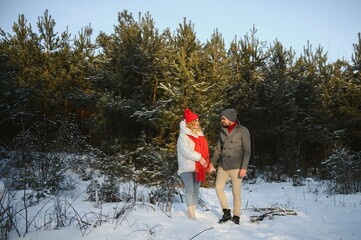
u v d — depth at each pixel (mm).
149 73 10727
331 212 5570
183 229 4148
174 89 8938
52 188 6117
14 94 12148
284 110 12836
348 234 3996
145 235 3799
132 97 10680
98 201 5488
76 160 8016
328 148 13836
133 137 10766
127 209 4922
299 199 7520
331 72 14625
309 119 13508
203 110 8750
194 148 4918
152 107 9883
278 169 12500
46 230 3629
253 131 12805
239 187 4711
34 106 13875
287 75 13922
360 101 13445
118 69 10641
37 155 7008
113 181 6301
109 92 10438
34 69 14328
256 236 3869
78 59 16109
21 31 15414
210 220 4820
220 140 4973
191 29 10148
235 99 12203
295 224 4574
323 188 9461
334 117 14305
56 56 15625
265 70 13422
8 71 12773
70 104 15609
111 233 3725
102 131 10766
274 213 5191
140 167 9711
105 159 7570
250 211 5531
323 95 14016
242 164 4637
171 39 11523
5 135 12422
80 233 3609
